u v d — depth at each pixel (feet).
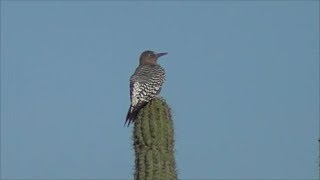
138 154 52.60
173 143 53.21
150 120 52.54
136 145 53.01
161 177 51.13
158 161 51.49
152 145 52.06
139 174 51.78
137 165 52.42
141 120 53.01
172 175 51.88
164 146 52.31
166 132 52.49
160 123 52.47
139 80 59.31
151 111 53.16
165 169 51.52
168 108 54.08
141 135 52.49
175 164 52.90
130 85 59.62
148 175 51.24
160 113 53.06
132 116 55.83
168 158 52.13
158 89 59.62
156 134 52.08
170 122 53.26
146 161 51.57
